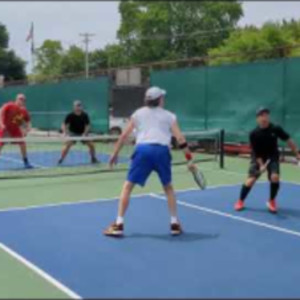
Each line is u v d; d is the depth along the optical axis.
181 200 11.15
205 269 6.79
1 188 12.64
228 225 9.05
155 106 8.27
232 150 19.30
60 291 6.02
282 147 17.64
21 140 13.47
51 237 8.25
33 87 28.80
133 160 8.21
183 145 8.35
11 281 6.34
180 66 32.16
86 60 46.97
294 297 5.90
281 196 11.68
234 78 19.25
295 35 40.78
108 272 6.65
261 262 7.11
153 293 5.96
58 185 13.06
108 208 10.34
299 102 17.34
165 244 7.88
